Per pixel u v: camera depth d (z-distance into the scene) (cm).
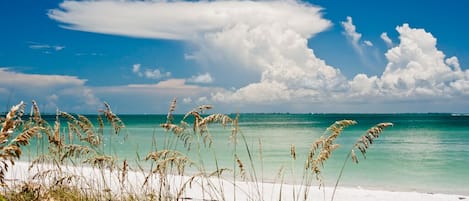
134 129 7975
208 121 676
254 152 3269
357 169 2373
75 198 760
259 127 10800
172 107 737
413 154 3203
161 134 5781
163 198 749
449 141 4584
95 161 752
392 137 5469
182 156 696
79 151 757
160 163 680
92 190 802
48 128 778
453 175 2108
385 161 2772
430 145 4056
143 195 787
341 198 1257
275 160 2748
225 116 684
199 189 1244
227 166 2317
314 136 6000
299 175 2017
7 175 1127
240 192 1280
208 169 2120
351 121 643
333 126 658
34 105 751
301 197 1247
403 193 1362
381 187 1738
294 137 5778
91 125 797
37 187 727
